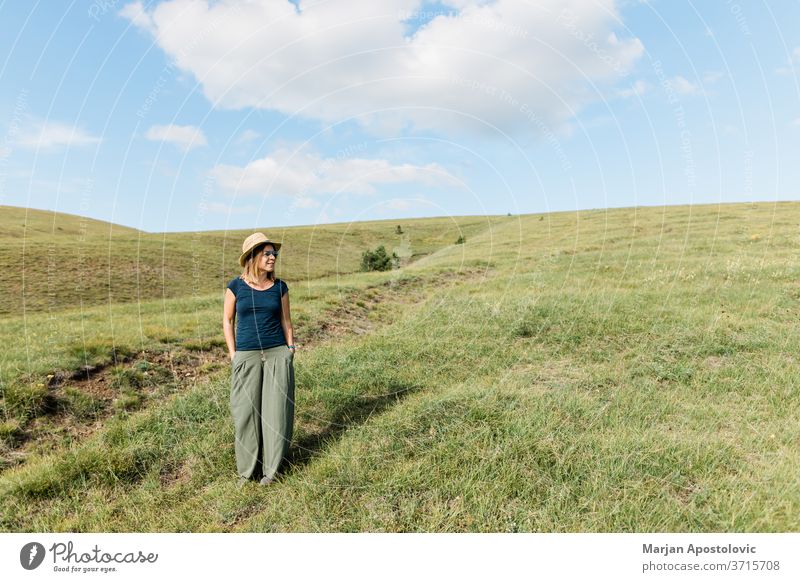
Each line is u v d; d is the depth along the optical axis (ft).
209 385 21.31
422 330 29.91
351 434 15.61
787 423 14.69
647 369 20.29
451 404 17.04
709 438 13.94
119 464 14.44
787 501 10.98
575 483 12.19
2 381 19.26
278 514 12.05
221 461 14.71
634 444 13.64
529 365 22.31
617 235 82.48
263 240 13.91
